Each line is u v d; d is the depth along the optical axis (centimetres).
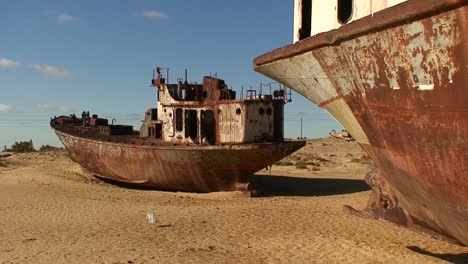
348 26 570
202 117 1983
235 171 1892
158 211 1502
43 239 1124
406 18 481
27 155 4938
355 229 1161
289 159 4181
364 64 584
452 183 550
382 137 636
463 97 475
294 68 739
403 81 539
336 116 751
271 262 908
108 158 2197
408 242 1010
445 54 470
